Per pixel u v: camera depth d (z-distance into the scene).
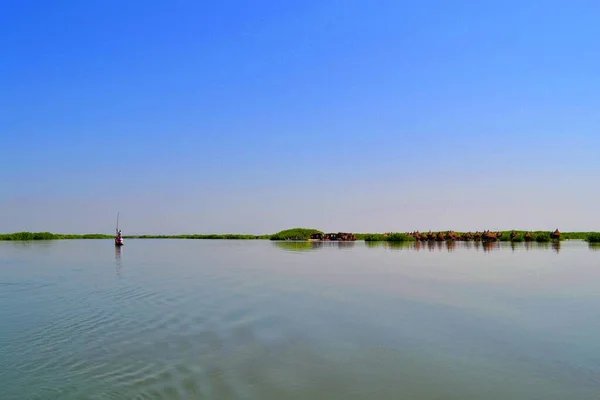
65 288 30.77
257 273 40.16
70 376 13.07
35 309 23.12
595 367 13.95
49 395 11.64
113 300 25.72
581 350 15.74
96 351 15.58
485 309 22.84
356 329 18.73
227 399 11.38
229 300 25.66
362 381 12.74
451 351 15.64
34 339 17.17
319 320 20.41
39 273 41.22
